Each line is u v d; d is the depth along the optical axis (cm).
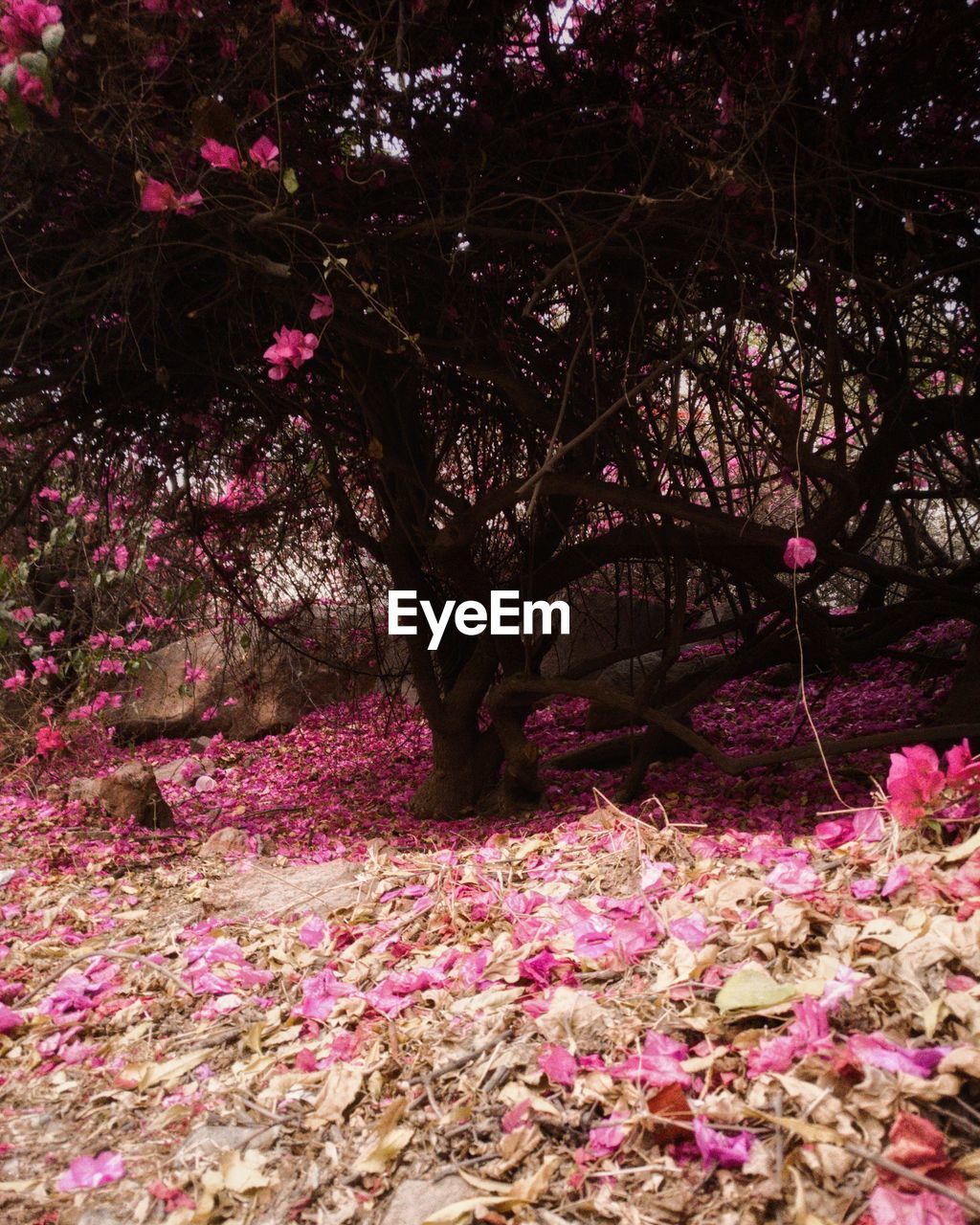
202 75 264
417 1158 152
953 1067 134
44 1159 169
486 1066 169
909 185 297
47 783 596
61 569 730
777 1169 130
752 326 376
